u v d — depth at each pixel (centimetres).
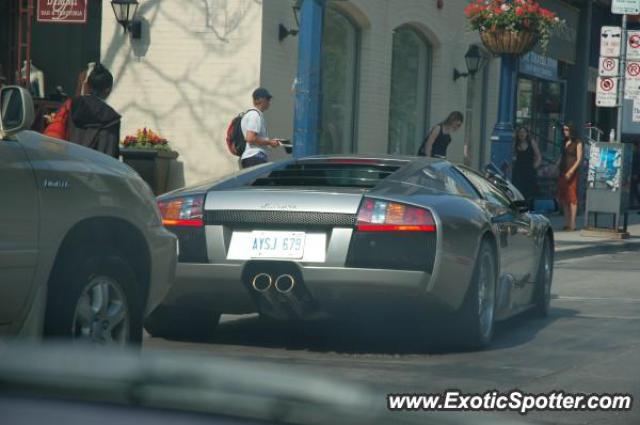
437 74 3634
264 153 2247
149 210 1002
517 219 1523
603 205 3403
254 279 1206
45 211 864
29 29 2742
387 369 1164
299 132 2153
